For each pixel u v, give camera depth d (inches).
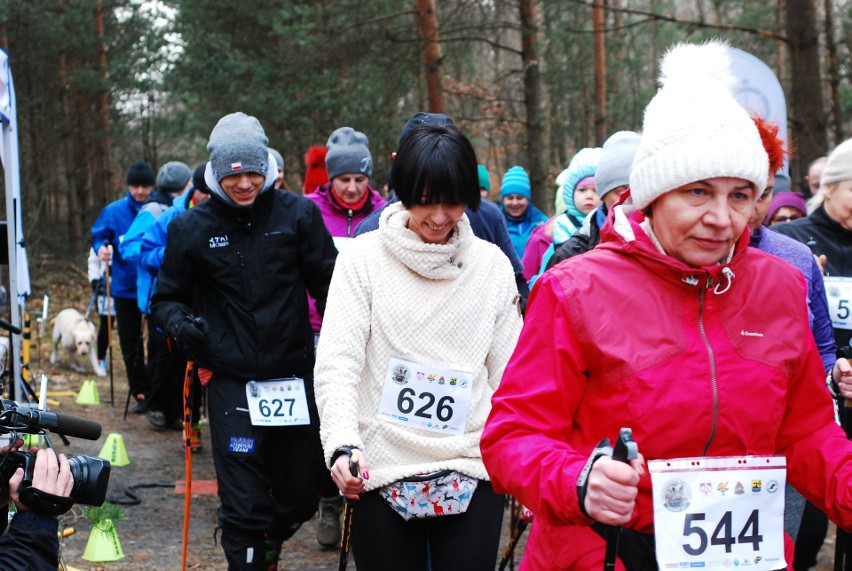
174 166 342.3
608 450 79.8
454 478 128.3
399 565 129.3
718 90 87.7
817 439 92.6
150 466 297.3
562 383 88.3
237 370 174.2
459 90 768.3
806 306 92.7
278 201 180.2
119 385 446.9
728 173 85.2
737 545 87.6
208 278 178.5
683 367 86.7
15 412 98.3
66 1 896.9
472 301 134.0
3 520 101.8
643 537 88.8
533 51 620.1
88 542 215.0
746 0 672.4
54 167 1023.0
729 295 88.8
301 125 690.2
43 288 877.2
